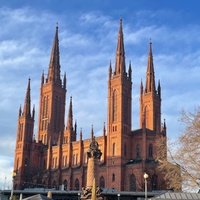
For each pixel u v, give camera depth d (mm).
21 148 178250
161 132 148000
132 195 110562
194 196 63125
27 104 185500
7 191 124125
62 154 169750
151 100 160125
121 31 160000
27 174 174000
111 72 153500
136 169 133625
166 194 64562
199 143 54906
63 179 161500
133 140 146250
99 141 152500
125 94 149625
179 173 55500
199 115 56594
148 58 168500
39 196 49188
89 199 53781
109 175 139500
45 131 190750
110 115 147750
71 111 178750
